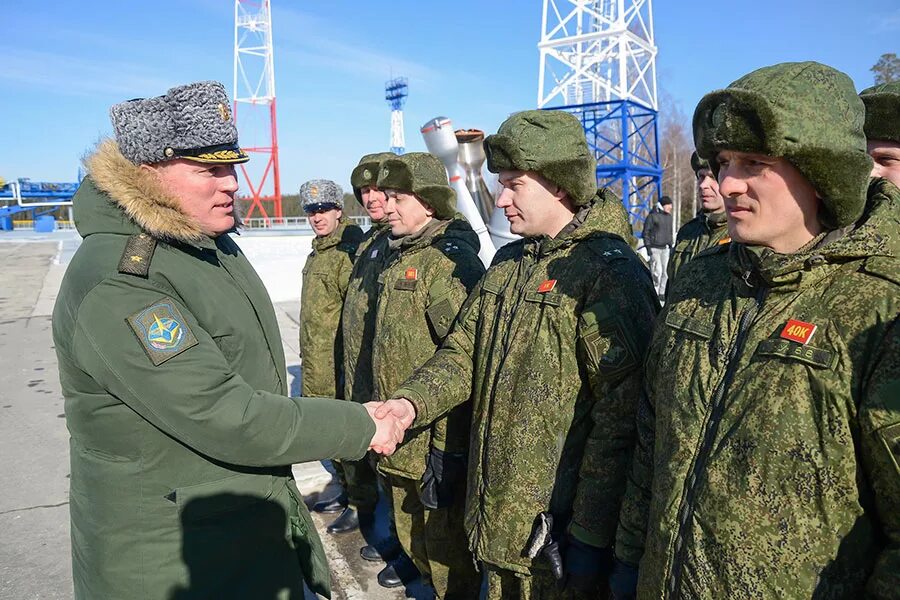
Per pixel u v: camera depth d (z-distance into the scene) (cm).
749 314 128
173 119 159
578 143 204
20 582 312
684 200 3250
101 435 160
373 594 307
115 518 162
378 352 285
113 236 162
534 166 200
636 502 159
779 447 115
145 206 157
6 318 1041
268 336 188
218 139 164
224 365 161
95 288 153
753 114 113
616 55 1592
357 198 369
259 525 175
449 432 252
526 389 196
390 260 302
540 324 196
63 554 338
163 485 162
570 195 205
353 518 367
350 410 182
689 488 129
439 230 286
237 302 178
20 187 3859
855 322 112
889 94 193
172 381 152
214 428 155
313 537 197
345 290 395
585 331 183
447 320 262
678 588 128
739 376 124
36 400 609
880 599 104
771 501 115
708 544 123
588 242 200
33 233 3231
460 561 272
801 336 117
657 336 151
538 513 195
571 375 192
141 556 162
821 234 123
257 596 176
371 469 360
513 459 197
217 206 172
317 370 400
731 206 125
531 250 214
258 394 165
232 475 169
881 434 104
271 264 1492
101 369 153
